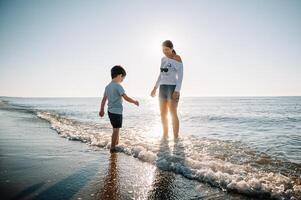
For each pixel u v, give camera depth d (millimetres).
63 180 2834
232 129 9352
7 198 2289
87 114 17203
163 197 2420
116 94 4699
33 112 16062
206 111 30188
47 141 5434
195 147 4711
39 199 2275
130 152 4246
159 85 6059
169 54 5844
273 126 10984
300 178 2949
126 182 2814
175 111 5762
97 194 2443
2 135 6246
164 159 3625
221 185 2717
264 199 2412
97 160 3803
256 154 4191
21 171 3154
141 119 13664
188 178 2992
